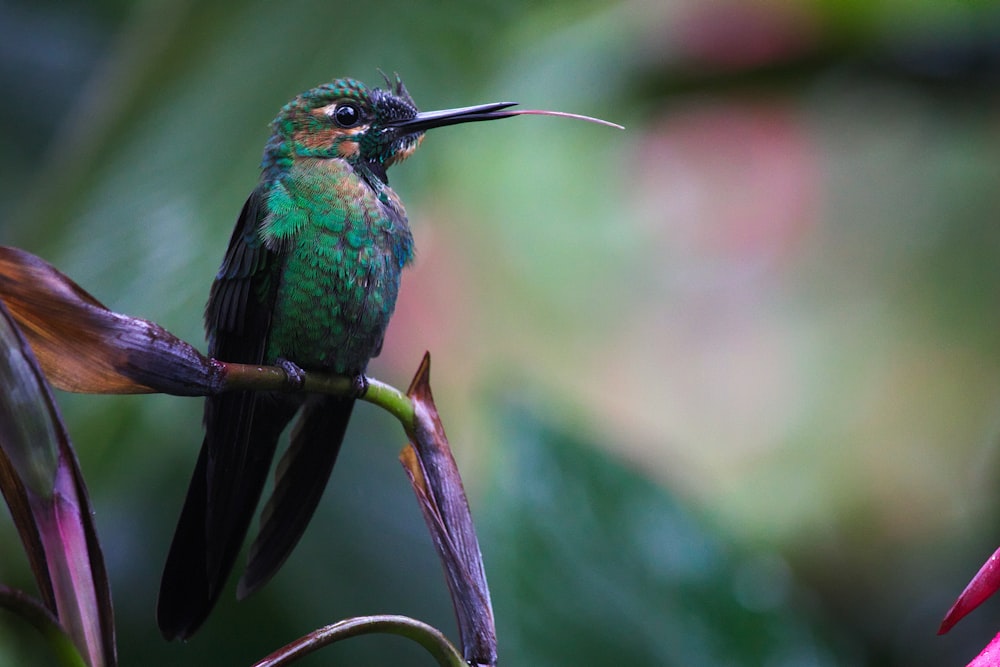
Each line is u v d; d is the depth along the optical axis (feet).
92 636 5.87
